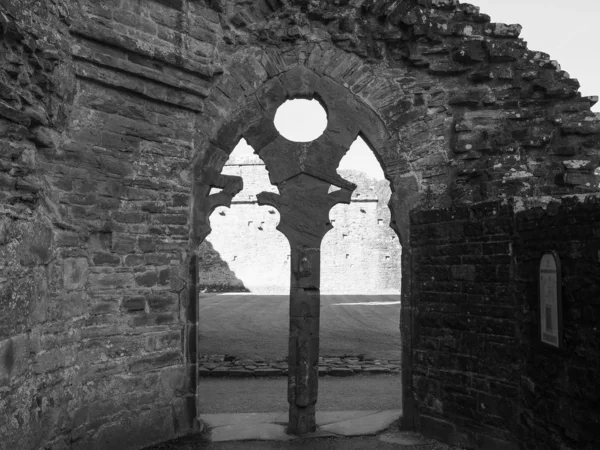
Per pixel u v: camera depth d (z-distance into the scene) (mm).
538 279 6090
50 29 5820
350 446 7199
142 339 7027
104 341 6621
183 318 7523
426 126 8172
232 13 8031
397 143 8211
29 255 5301
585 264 5289
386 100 8250
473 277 7141
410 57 8133
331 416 8500
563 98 7867
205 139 7859
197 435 7516
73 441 6074
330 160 8195
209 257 33844
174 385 7371
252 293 32156
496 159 7766
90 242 6547
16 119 5078
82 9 6398
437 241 7684
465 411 7148
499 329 6777
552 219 5824
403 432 7801
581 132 7723
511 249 6680
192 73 7539
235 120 8016
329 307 23641
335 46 8289
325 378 11273
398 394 9906
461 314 7289
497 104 8023
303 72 8242
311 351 7875
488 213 6973
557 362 5727
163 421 7219
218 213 33969
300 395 7727
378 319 19750
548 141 7781
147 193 7164
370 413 8648
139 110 7098
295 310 7895
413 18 8031
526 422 6305
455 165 8016
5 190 4938
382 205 34188
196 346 7590
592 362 5172
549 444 5859
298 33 8180
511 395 6594
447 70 8094
